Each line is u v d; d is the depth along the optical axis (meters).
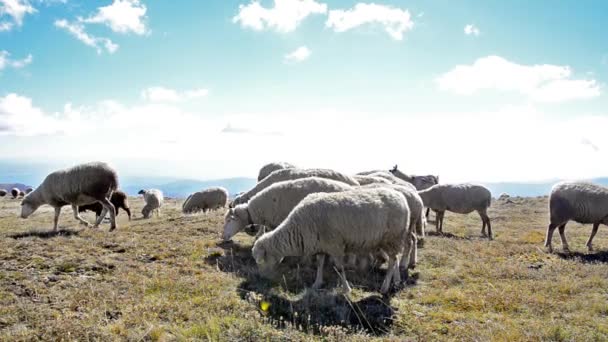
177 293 7.57
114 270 8.87
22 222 19.08
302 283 8.87
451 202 16.98
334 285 8.83
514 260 11.70
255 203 11.38
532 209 27.30
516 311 7.91
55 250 10.02
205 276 8.74
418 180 26.55
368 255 10.70
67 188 13.59
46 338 5.53
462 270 10.50
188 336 5.86
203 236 12.77
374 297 8.33
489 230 16.97
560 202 13.65
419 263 11.25
